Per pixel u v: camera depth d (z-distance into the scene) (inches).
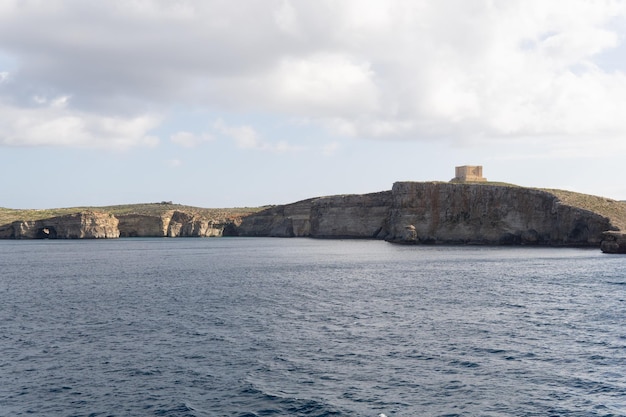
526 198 7047.2
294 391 1214.3
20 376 1343.5
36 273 4133.9
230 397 1186.0
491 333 1722.4
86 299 2615.7
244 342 1653.5
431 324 1879.9
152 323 1966.0
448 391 1202.0
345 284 3137.3
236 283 3257.9
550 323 1857.8
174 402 1163.3
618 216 6451.8
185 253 6614.2
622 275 3319.4
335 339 1674.5
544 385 1225.4
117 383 1286.9
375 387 1234.0
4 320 2066.9
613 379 1251.2
